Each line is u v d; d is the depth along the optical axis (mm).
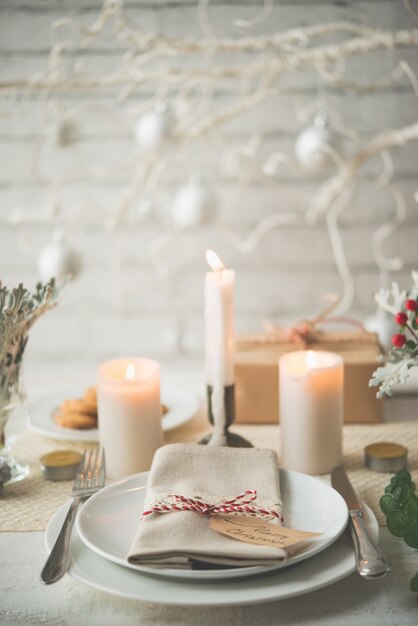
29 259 1611
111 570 675
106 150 1558
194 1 1492
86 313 1651
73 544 711
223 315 850
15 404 856
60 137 1267
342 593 683
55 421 984
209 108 1525
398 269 1600
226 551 645
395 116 1526
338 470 833
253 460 783
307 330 979
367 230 1586
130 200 1442
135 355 1673
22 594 687
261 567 646
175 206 1249
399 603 671
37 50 1511
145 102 1529
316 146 1219
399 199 1543
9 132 1541
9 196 1578
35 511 804
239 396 983
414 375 1109
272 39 1245
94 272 1627
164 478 761
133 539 707
